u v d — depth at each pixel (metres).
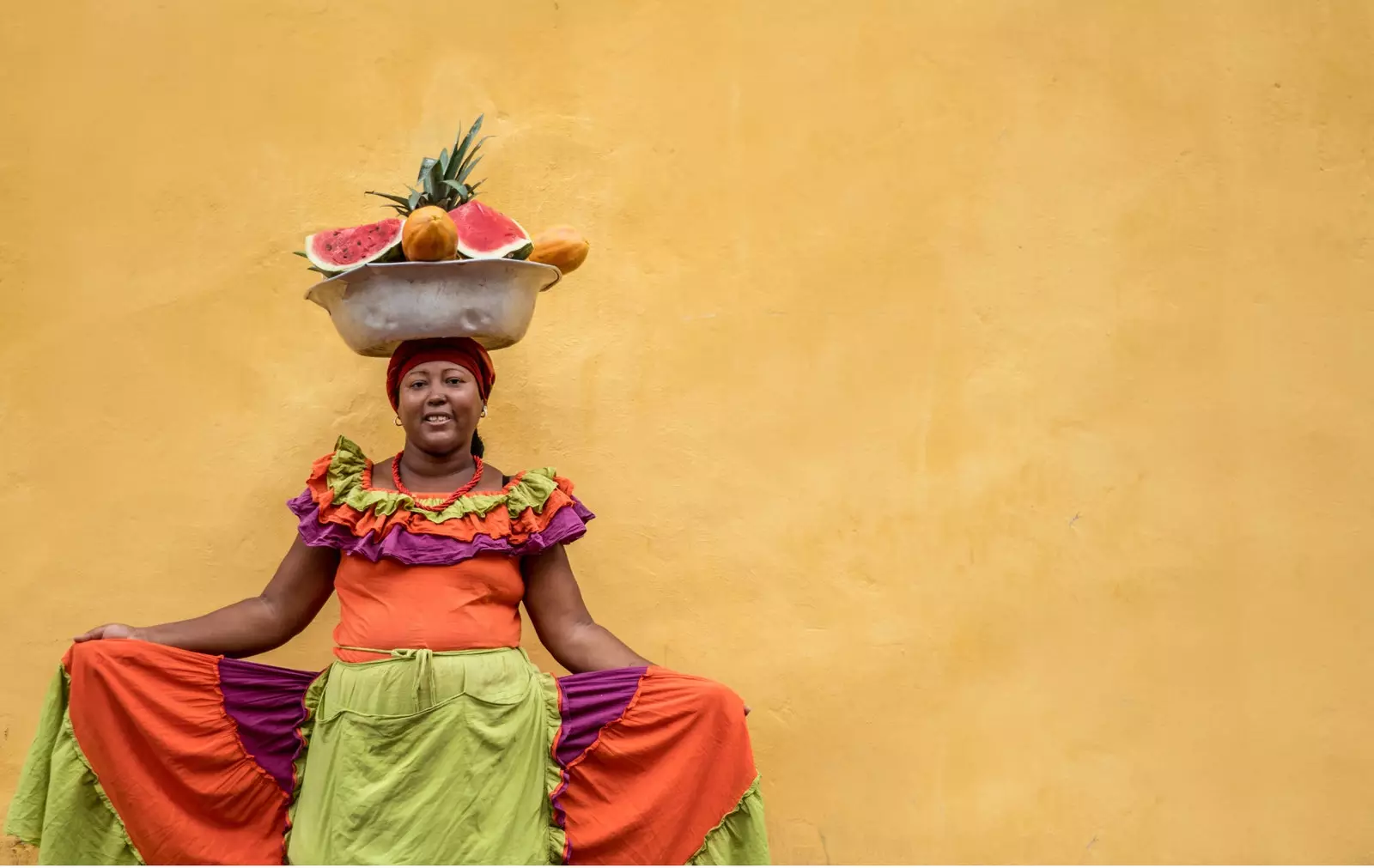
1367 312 4.59
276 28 4.46
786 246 4.52
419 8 4.49
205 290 4.40
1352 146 4.61
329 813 3.74
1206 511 4.55
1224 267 4.59
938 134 4.56
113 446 4.35
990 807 4.45
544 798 3.84
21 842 4.25
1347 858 4.50
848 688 4.45
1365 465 4.58
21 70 4.40
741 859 3.87
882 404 4.51
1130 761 4.48
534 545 3.89
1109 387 4.55
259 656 4.30
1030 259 4.56
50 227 4.38
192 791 3.77
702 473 4.46
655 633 4.42
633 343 4.48
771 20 4.55
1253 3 4.60
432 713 3.72
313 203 4.44
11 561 4.31
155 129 4.41
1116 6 4.59
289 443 4.39
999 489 4.51
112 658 3.69
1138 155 4.59
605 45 4.52
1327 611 4.55
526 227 4.47
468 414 3.92
